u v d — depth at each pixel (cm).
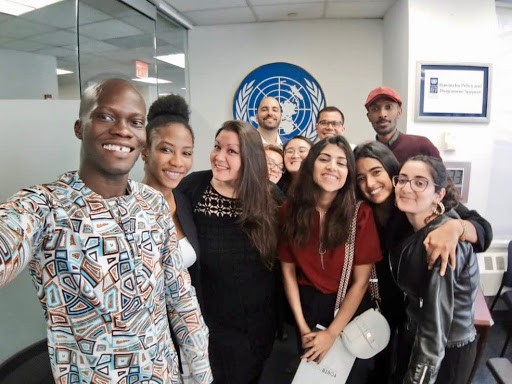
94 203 67
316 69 366
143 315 73
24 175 113
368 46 355
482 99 265
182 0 303
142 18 293
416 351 113
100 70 248
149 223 76
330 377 130
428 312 110
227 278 135
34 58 203
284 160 207
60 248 63
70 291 65
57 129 117
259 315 141
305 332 136
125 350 71
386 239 142
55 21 213
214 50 377
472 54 263
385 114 212
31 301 121
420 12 263
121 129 65
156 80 323
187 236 130
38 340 124
